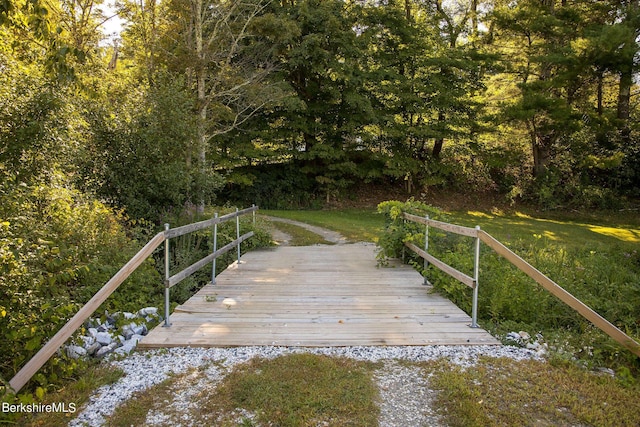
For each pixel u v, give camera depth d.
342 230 12.64
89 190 6.94
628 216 18.00
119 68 14.06
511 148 19.70
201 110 10.77
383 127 18.75
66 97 5.31
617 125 17.27
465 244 6.54
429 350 3.58
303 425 2.47
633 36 15.55
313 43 16.11
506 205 20.03
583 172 19.58
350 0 19.73
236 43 11.69
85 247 4.64
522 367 3.24
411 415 2.59
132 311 4.60
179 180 7.96
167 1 11.72
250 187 19.09
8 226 3.24
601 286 5.67
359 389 2.87
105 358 3.39
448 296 5.16
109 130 7.50
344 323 4.21
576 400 2.77
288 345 3.67
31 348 2.93
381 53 19.16
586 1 18.34
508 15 16.86
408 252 7.23
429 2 20.88
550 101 16.05
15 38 5.41
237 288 5.59
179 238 7.55
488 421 2.51
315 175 20.27
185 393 2.84
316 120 18.75
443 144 21.44
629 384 3.02
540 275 3.63
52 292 3.70
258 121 18.09
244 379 2.99
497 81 19.41
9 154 4.62
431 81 18.41
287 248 9.30
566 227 15.71
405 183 21.55
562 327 4.51
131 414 2.59
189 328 4.04
